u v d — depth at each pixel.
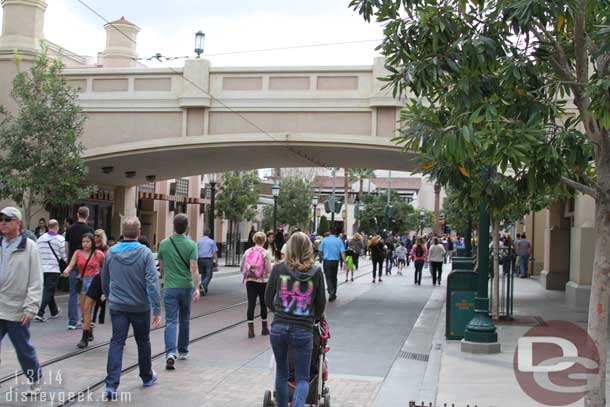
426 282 25.55
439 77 6.77
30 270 6.73
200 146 20.38
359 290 21.31
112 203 29.88
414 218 60.72
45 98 16.69
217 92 20.23
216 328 12.30
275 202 29.50
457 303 11.23
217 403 7.04
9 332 6.75
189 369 8.62
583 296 16.17
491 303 15.02
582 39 6.31
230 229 38.19
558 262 21.91
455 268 13.43
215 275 26.38
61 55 19.12
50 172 16.33
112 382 7.04
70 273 11.57
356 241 25.31
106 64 28.92
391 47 7.07
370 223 57.03
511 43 6.70
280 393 6.07
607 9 6.54
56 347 9.88
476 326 10.08
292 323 5.97
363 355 10.15
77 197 17.20
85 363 8.79
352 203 74.44
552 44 6.57
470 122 5.66
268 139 19.89
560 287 21.77
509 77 6.31
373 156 22.19
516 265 29.72
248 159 24.17
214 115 20.33
